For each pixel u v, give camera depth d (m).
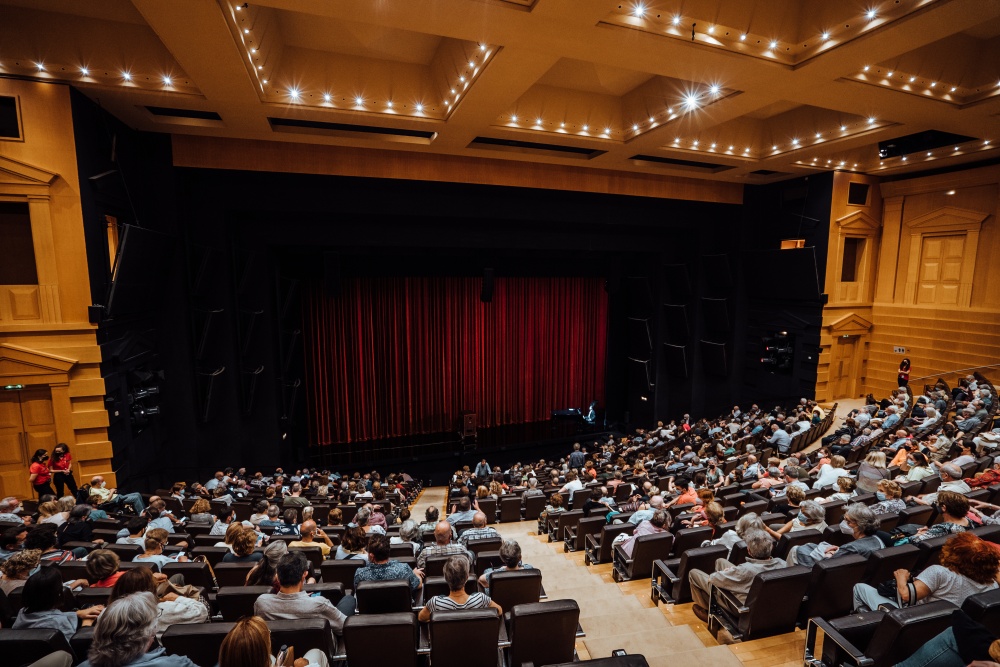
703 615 4.09
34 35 7.66
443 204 13.14
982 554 2.83
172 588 3.42
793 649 3.46
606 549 5.76
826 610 3.60
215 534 5.64
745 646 3.49
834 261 14.21
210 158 10.98
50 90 7.99
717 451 10.29
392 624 2.89
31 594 2.76
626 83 10.50
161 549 4.17
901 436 9.12
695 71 7.74
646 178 14.62
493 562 4.48
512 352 19.91
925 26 6.22
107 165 9.17
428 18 6.33
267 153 11.34
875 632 2.68
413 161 12.40
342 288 17.33
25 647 2.46
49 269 8.26
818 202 14.17
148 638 2.09
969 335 12.83
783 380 15.40
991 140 10.81
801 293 14.59
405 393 18.72
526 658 3.10
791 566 3.51
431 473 16.11
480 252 15.06
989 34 8.25
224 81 7.95
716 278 16.17
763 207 15.70
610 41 6.84
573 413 19.94
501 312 19.61
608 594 4.67
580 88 10.77
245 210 11.67
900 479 6.66
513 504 8.45
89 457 8.73
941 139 11.05
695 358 16.73
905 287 14.31
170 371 11.19
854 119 10.69
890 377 14.62
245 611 3.38
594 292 20.67
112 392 9.05
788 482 7.16
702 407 17.16
